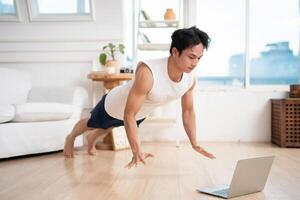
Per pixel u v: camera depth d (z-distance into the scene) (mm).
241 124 3979
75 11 3984
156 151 3234
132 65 4129
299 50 4113
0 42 3967
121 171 2334
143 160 1834
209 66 4133
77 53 3947
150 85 1896
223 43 4105
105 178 2127
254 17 4086
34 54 3965
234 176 1651
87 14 3916
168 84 1957
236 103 3977
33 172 2318
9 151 2771
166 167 2465
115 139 3365
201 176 2182
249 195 1755
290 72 4309
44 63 3986
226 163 2617
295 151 3270
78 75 3967
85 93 3615
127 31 4137
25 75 3721
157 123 3953
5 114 2758
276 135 3732
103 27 3914
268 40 4117
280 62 4277
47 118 3047
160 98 2033
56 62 3971
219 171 2328
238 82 4152
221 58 4113
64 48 3943
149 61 1924
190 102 2184
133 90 1894
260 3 4070
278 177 2158
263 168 1770
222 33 4094
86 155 3043
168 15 3871
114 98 2332
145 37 3918
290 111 3523
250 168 1699
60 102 3453
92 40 3928
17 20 3914
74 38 3930
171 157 2893
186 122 2207
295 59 4254
